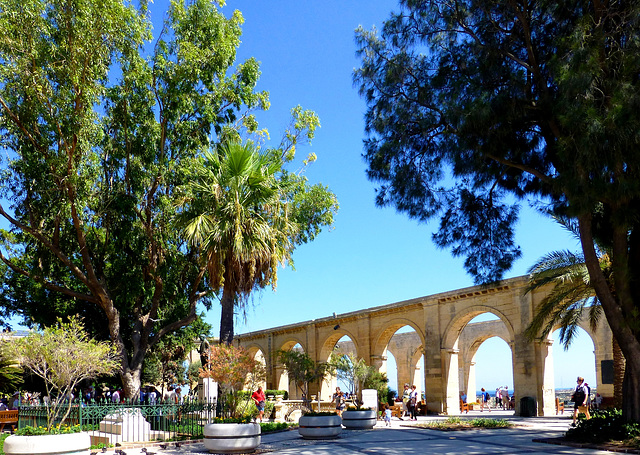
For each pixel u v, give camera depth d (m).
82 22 16.98
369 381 32.88
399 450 13.57
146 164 20.22
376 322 39.66
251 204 18.23
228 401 17.44
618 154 11.98
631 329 14.29
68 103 17.72
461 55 15.73
